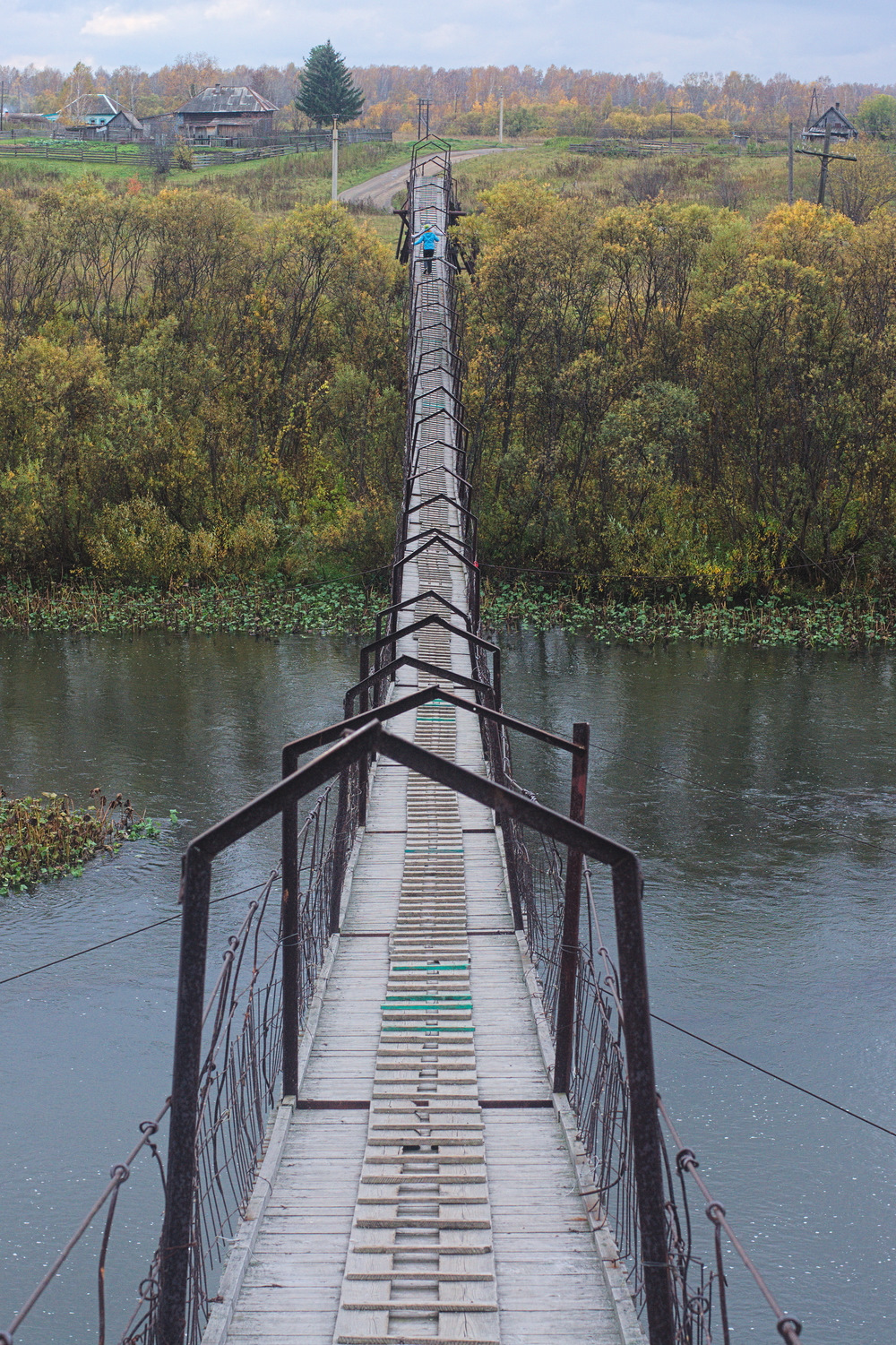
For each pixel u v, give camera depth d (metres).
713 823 18.72
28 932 14.71
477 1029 8.17
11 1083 11.57
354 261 43.53
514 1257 5.69
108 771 20.78
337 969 9.17
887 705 25.31
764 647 31.20
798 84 194.25
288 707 24.64
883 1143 10.75
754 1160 10.53
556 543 37.25
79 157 81.56
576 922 7.23
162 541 36.28
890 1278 9.16
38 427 36.34
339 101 101.94
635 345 40.69
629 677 27.67
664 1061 12.05
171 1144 4.56
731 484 38.41
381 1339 5.05
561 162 84.44
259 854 17.30
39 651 29.72
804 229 40.75
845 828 18.48
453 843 11.97
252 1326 5.18
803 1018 12.88
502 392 39.00
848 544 36.75
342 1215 6.03
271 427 42.06
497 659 12.30
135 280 46.16
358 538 36.97
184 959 4.51
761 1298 8.97
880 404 35.62
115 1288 9.12
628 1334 5.08
